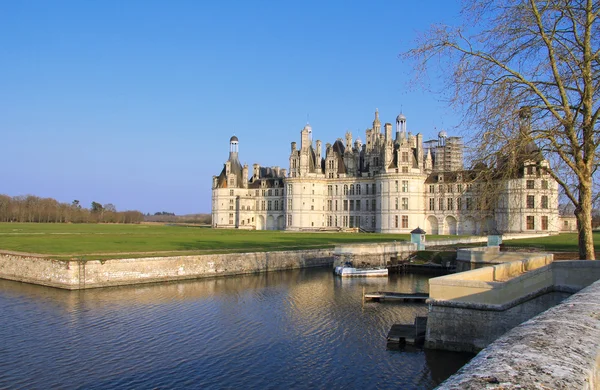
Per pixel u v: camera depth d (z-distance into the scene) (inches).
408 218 5698.8
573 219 5851.4
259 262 2883.9
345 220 6486.2
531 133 1279.5
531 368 256.8
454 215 5570.9
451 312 1198.3
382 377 1140.5
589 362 273.9
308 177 6520.7
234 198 7549.2
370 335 1486.2
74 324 1628.9
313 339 1462.8
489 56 1304.1
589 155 1261.1
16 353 1334.9
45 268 2330.2
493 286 1149.1
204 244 3503.9
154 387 1111.6
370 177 6304.1
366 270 2792.8
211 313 1802.4
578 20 1237.1
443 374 1128.2
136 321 1674.5
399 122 6481.3
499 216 4709.6
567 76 1289.4
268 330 1571.1
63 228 6058.1
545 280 1289.4
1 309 1827.0
